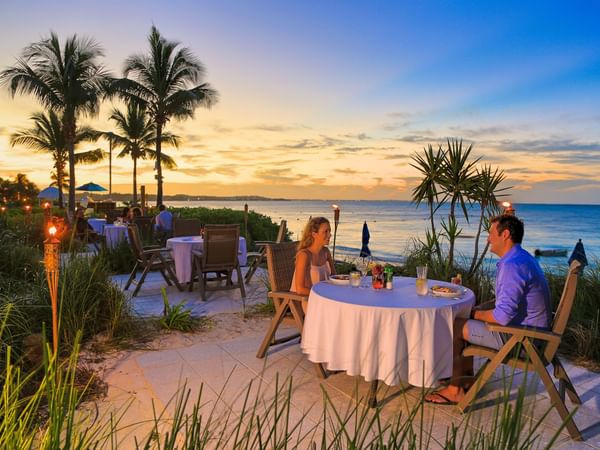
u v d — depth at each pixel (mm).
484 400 3268
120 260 9352
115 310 4879
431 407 3205
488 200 6328
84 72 20547
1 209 12820
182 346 4648
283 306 4207
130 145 28828
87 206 24031
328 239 4332
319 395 3445
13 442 1304
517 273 3004
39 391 1380
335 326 3256
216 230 6852
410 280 4258
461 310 3318
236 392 3500
